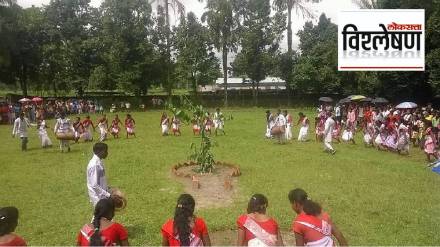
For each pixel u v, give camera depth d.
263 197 4.96
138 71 45.91
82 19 48.09
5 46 40.94
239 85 69.69
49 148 19.12
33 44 45.97
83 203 10.22
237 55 48.88
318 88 48.03
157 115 40.09
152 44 47.44
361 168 13.99
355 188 11.32
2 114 33.31
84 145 19.92
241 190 11.26
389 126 17.89
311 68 45.94
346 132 20.53
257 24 47.28
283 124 20.95
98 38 47.09
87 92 55.03
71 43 46.59
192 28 48.88
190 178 12.70
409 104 24.73
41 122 19.44
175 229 4.51
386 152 17.78
